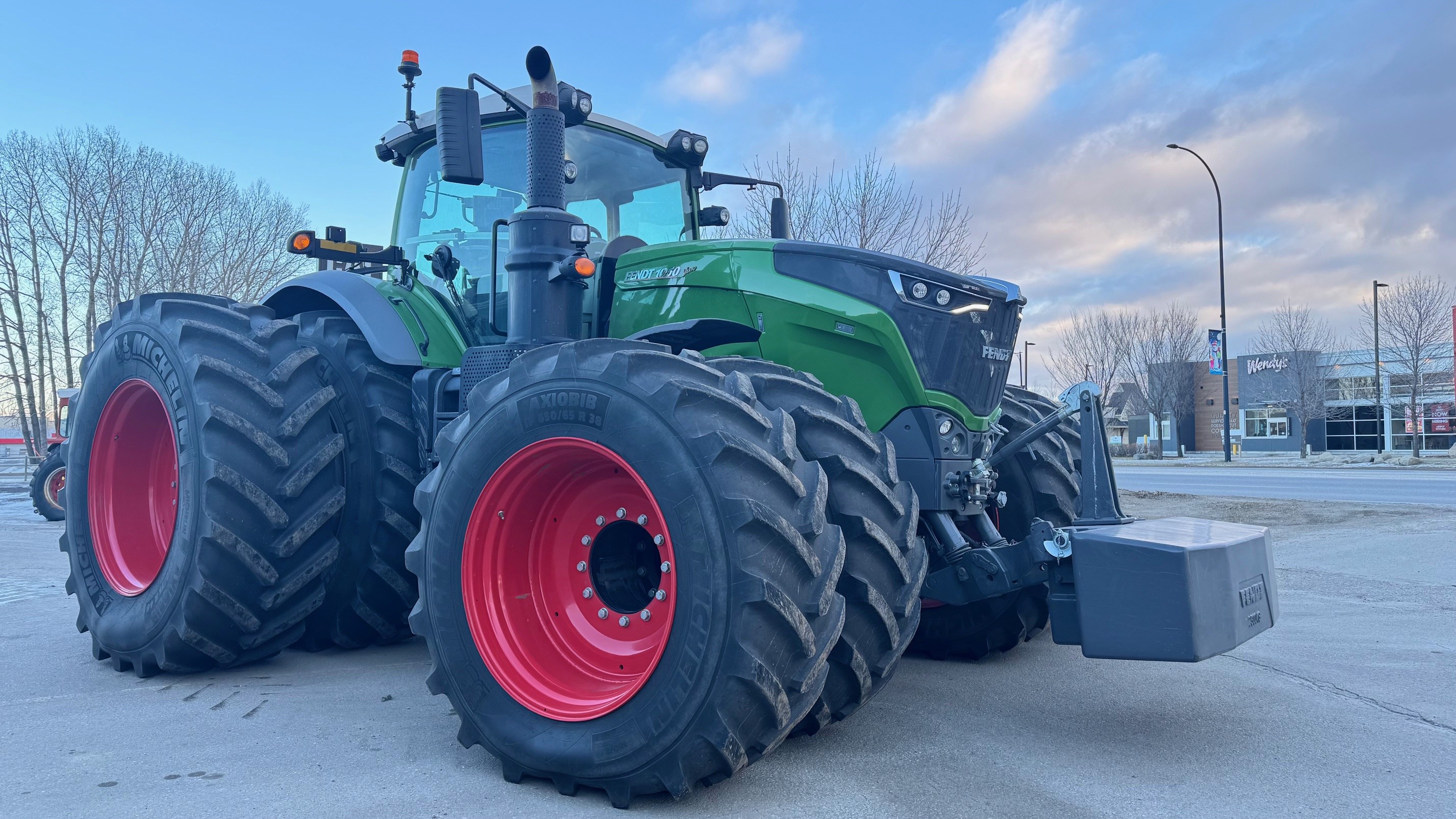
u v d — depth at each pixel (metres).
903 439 3.16
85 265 28.70
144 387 3.82
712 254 3.50
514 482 2.68
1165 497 12.84
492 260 4.01
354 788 2.41
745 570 2.19
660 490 2.33
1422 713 3.12
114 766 2.55
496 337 4.06
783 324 3.30
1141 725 2.98
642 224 4.34
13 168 28.67
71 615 4.92
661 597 2.47
